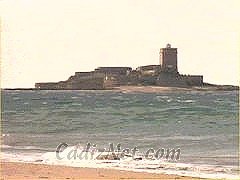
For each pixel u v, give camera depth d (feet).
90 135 202.39
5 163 156.97
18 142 192.13
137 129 209.56
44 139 192.75
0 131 194.29
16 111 196.03
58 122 199.93
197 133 194.29
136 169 150.92
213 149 176.65
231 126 185.88
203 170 148.87
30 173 143.23
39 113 198.39
